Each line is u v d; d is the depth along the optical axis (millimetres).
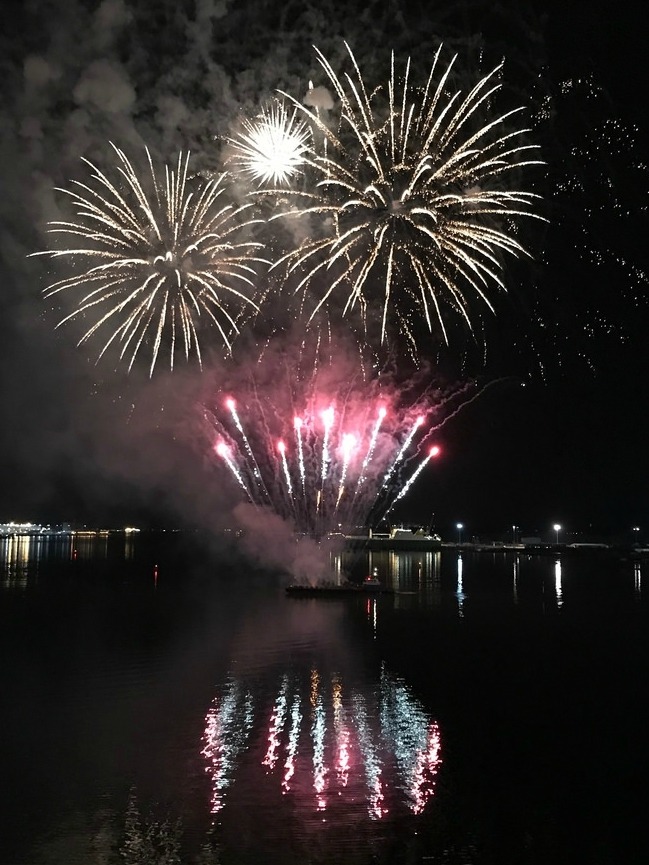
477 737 19781
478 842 13797
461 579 74875
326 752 18469
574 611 46875
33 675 26922
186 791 15922
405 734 19953
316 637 35875
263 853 13289
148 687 25000
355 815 14828
